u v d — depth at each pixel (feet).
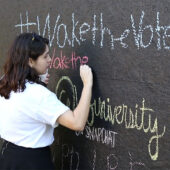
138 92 7.51
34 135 7.73
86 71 8.25
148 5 7.15
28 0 10.79
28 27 10.91
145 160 7.47
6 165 7.92
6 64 7.80
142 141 7.51
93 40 8.48
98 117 8.58
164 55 6.94
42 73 8.00
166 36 6.87
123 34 7.72
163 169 7.11
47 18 10.00
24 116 7.57
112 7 7.92
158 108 7.13
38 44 7.68
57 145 10.05
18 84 7.54
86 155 9.03
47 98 7.36
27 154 7.72
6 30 12.17
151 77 7.22
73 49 9.12
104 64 8.23
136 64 7.50
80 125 7.45
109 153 8.34
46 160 7.89
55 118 7.32
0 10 12.44
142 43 7.34
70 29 9.16
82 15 8.75
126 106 7.81
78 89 9.05
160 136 7.13
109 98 8.21
